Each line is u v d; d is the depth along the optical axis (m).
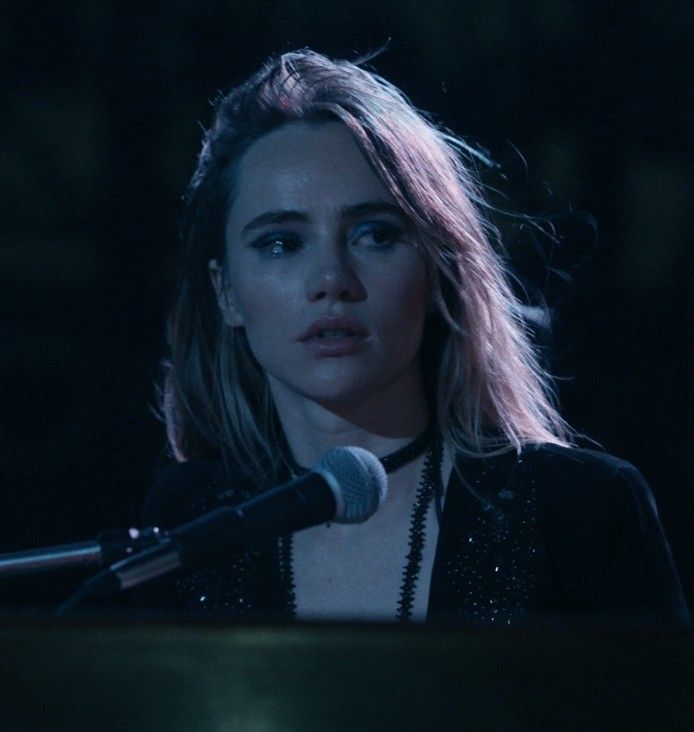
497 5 17.20
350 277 5.61
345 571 5.93
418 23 17.12
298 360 5.72
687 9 17.23
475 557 5.83
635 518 5.88
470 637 2.78
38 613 2.84
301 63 6.13
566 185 17.28
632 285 17.39
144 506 6.86
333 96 5.85
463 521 5.88
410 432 5.99
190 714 2.78
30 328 18.30
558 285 14.67
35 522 17.58
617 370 17.41
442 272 5.94
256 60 17.53
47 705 2.77
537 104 17.20
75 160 18.28
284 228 5.71
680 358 17.44
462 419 6.05
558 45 17.20
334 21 17.20
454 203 5.93
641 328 17.33
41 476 17.75
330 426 5.93
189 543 4.27
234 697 2.78
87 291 18.16
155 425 17.91
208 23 17.50
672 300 17.36
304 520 4.45
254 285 5.77
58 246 18.56
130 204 18.14
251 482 6.53
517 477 5.95
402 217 5.73
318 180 5.66
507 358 6.12
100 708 2.78
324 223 5.66
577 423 17.41
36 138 18.66
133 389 18.03
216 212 6.05
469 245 5.88
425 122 6.15
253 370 6.50
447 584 5.80
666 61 17.25
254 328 5.87
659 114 17.31
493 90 17.19
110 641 2.79
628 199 17.33
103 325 18.14
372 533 5.94
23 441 17.84
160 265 18.14
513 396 6.15
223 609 6.03
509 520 5.87
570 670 2.77
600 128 17.34
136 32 17.81
